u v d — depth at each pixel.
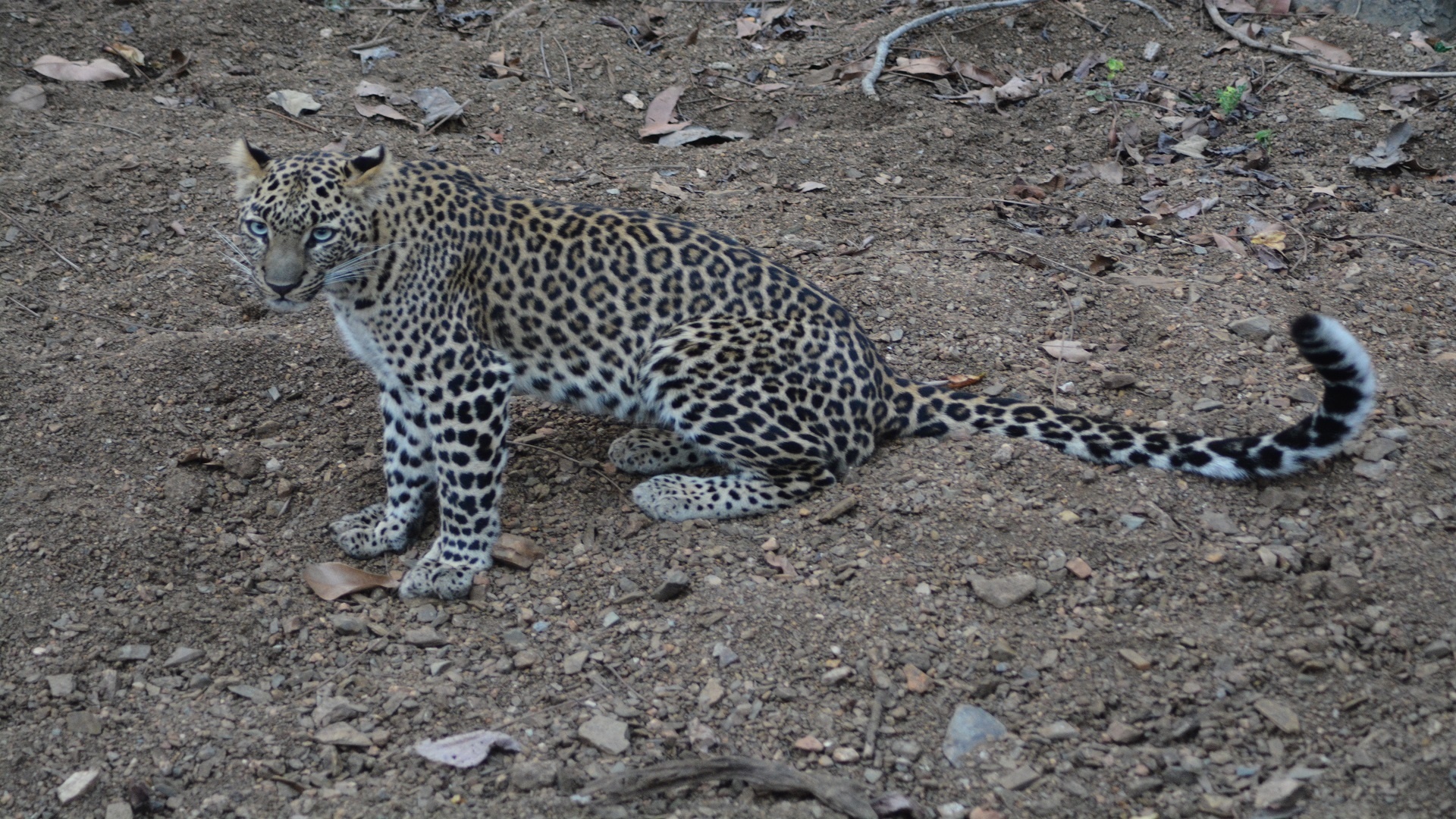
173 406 8.58
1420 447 7.60
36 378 8.62
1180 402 8.38
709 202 11.05
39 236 10.03
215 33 12.80
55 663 6.66
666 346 7.48
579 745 6.07
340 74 12.53
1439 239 10.52
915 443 7.89
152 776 6.04
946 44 13.62
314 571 7.31
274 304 6.93
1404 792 5.53
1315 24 13.98
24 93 11.41
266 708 6.46
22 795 5.98
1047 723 6.08
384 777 5.97
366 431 8.63
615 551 7.42
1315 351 6.54
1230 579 6.79
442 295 7.22
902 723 6.16
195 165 10.81
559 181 11.16
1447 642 6.28
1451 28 13.95
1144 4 14.37
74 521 7.50
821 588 6.91
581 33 13.52
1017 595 6.71
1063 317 9.45
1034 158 12.05
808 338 7.54
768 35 14.06
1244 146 12.02
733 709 6.25
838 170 11.68
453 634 6.91
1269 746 5.90
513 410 8.95
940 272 9.98
